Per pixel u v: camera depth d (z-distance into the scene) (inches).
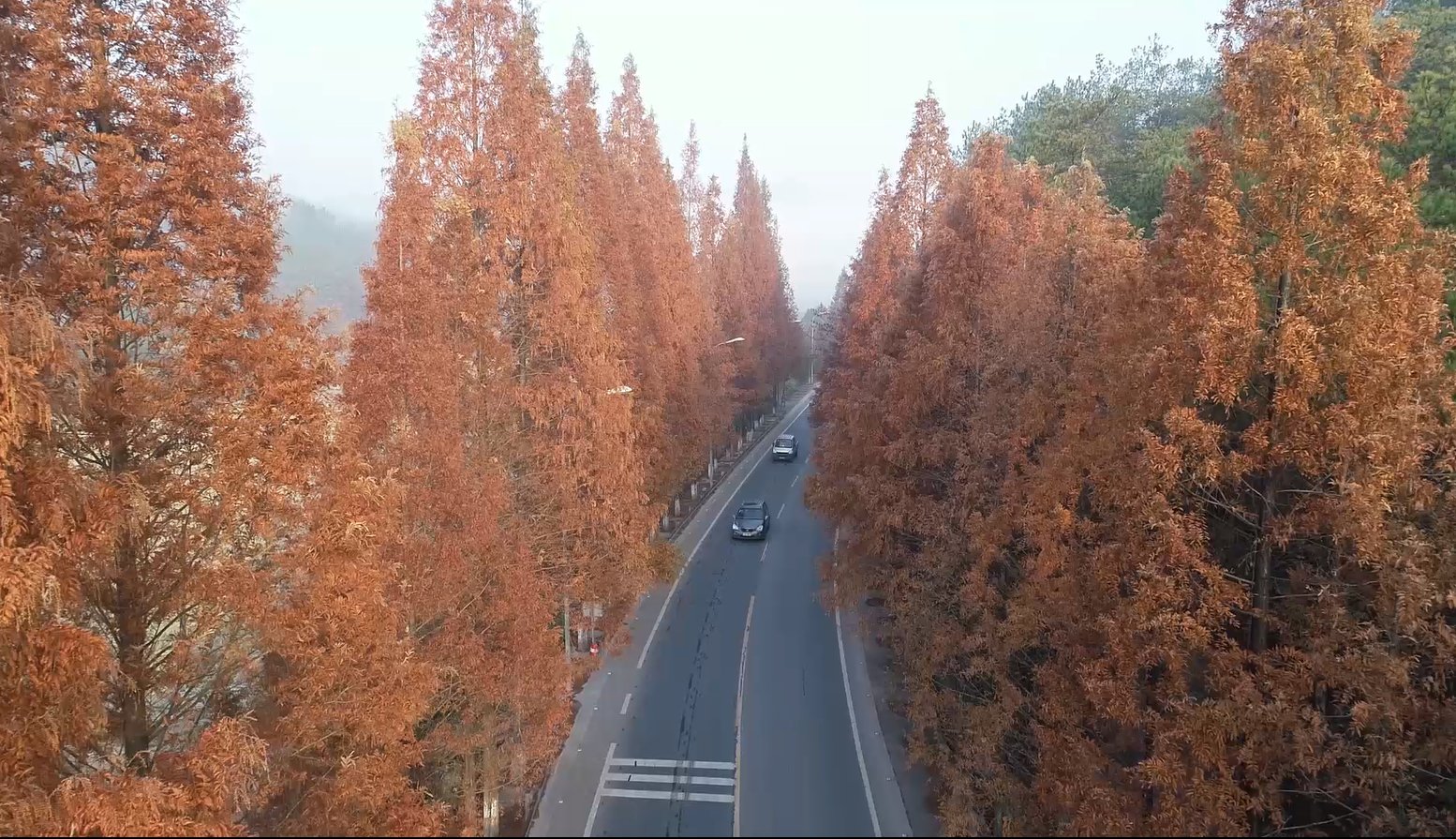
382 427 409.4
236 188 366.0
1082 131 1202.6
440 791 463.2
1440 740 306.2
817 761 573.9
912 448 614.9
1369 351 311.0
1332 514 320.5
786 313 2385.6
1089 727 420.5
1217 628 352.5
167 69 353.7
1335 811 355.6
